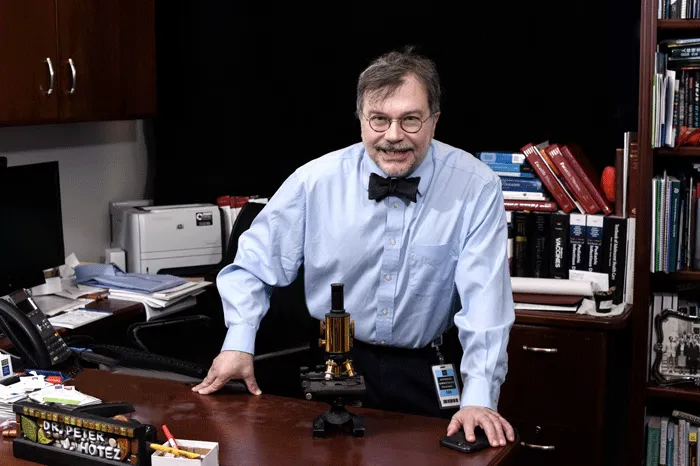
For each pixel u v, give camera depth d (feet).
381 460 5.95
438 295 7.62
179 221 13.17
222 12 13.66
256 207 11.86
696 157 11.39
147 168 14.48
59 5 11.21
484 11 12.66
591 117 12.49
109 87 12.19
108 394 7.23
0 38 10.39
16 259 10.75
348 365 6.43
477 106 12.88
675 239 10.75
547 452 11.34
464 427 6.34
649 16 10.43
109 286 11.87
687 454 11.03
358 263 7.65
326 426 6.41
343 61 13.35
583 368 11.05
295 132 13.71
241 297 7.51
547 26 12.46
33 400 6.73
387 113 6.64
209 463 5.70
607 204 11.76
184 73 13.97
